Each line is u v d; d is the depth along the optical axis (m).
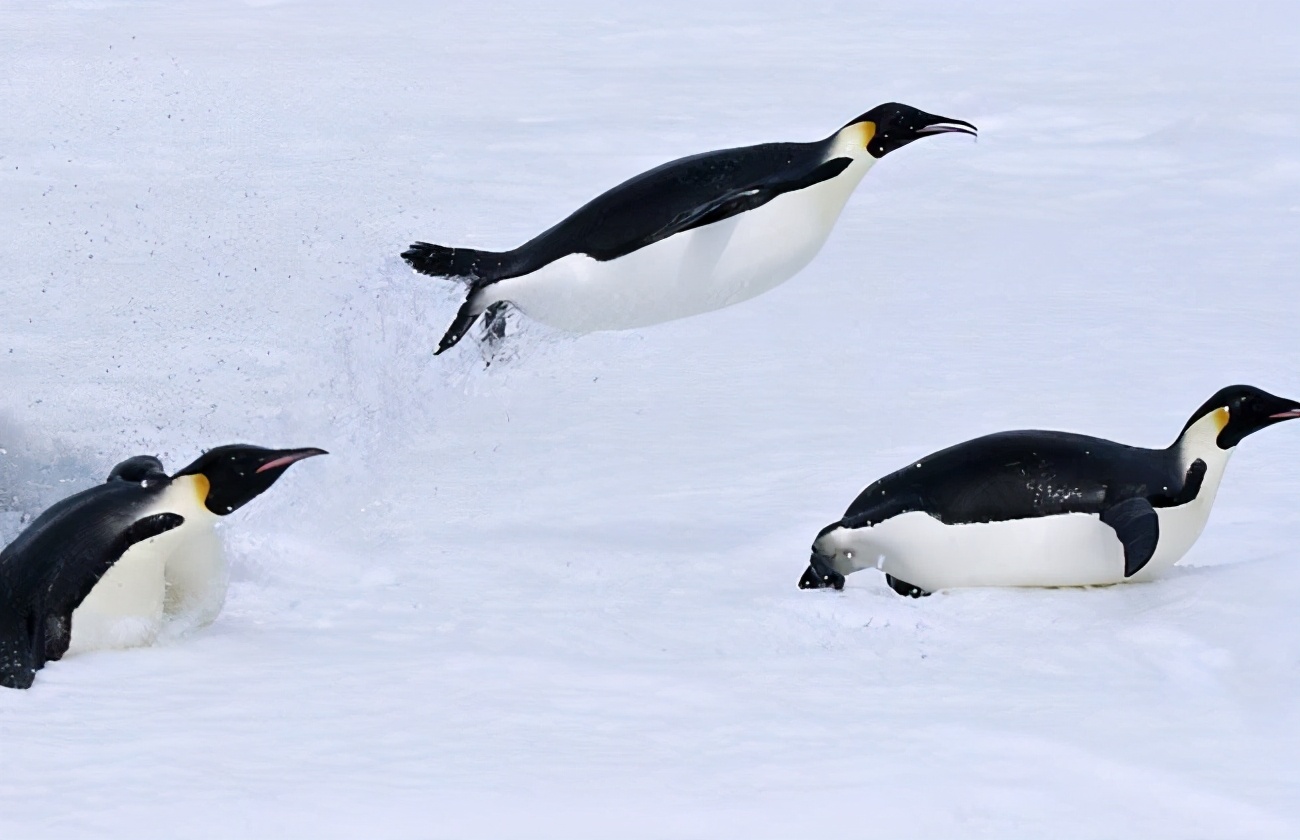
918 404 19.25
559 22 68.38
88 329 22.66
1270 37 59.97
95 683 10.05
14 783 8.36
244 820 7.95
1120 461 12.18
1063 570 12.11
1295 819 8.20
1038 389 19.86
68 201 32.75
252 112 45.34
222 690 9.96
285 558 13.23
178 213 31.59
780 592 12.49
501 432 17.92
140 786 8.35
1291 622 11.01
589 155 38.78
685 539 14.21
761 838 7.89
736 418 18.70
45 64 53.81
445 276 14.77
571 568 13.19
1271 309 24.64
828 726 9.44
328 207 32.38
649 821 8.05
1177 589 12.02
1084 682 10.30
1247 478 15.62
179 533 10.71
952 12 70.81
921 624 11.54
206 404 18.47
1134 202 33.81
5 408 17.53
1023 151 39.88
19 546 10.56
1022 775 8.72
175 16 68.88
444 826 7.94
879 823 8.08
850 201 34.34
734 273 14.68
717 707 9.77
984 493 12.08
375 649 10.89
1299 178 35.97
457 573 13.01
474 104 47.06
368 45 60.62
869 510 12.45
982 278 27.12
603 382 20.39
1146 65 53.78
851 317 24.30
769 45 61.06
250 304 24.31
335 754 8.87
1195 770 8.80
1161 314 24.25
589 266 14.47
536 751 8.98
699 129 42.22
